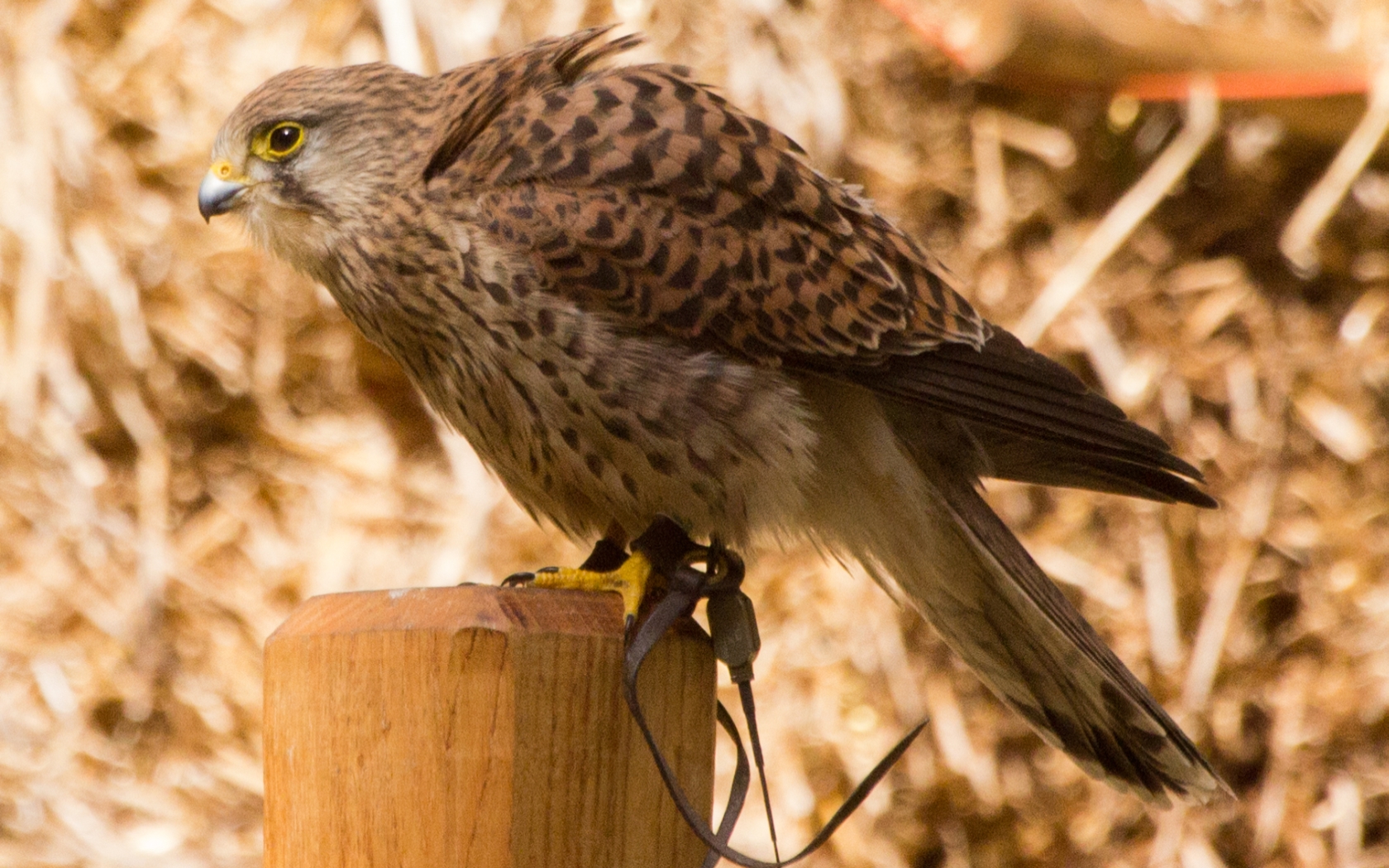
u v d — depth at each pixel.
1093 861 7.64
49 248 7.07
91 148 7.15
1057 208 7.82
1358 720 7.76
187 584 7.21
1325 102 7.69
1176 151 7.71
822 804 7.43
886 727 7.39
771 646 7.41
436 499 7.39
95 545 7.17
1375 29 7.97
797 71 7.57
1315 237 7.93
